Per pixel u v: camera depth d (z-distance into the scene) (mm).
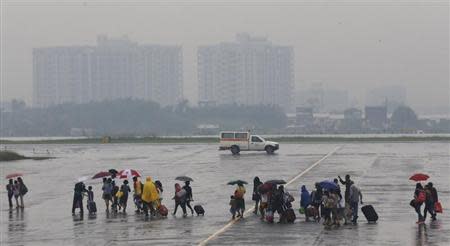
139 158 133500
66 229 55031
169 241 47750
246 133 142375
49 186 88625
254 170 101062
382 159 119625
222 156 135000
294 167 104688
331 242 45969
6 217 63156
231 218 57906
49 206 70438
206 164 114625
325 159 120750
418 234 48438
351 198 53781
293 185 80750
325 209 52750
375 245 44625
